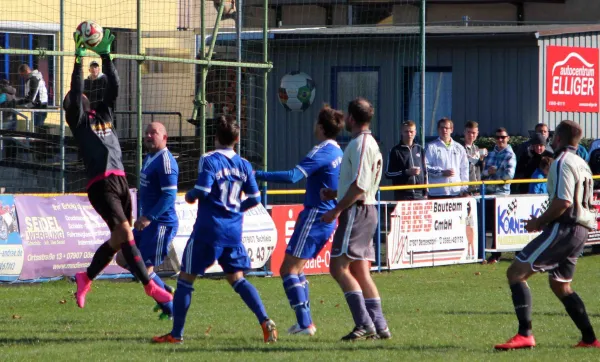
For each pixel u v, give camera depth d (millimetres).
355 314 23531
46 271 34500
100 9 60125
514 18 84938
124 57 36031
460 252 43562
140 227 24984
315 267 39594
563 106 62344
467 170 44156
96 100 47188
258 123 51812
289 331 23906
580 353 22141
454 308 30547
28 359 20953
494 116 61438
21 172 48500
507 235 44938
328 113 23984
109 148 24094
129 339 23859
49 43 59062
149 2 61406
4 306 29703
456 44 61219
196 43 54594
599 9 83938
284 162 61438
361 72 60375
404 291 35250
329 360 20891
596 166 49000
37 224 34500
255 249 37812
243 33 54844
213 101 49250
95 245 35812
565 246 22422
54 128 54250
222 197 22672
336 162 23703
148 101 57969
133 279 36688
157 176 25391
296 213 39656
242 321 27125
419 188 42594
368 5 74875
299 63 60562
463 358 21297
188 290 23000
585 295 33969
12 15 58062
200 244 22719
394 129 60281
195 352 21859
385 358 21234
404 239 41531
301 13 75312
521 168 48250
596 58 64125
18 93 56375
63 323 26562
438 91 61781
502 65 61250
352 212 23094
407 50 60375
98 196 24047
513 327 26469
